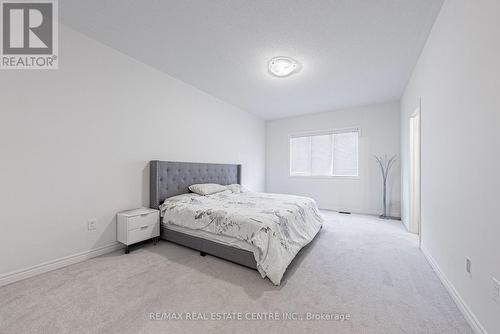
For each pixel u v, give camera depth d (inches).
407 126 134.1
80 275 73.9
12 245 69.5
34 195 74.2
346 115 185.8
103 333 48.2
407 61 106.8
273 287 67.5
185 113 134.3
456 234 61.3
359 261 87.2
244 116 192.7
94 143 90.3
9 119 69.3
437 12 73.9
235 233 80.4
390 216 166.7
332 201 192.4
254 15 75.7
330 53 99.7
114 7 72.4
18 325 50.3
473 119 52.4
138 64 107.3
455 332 49.2
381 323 51.8
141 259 87.7
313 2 69.6
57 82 79.7
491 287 44.5
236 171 178.2
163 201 114.7
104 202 93.6
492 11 44.7
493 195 44.2
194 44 93.7
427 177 90.4
